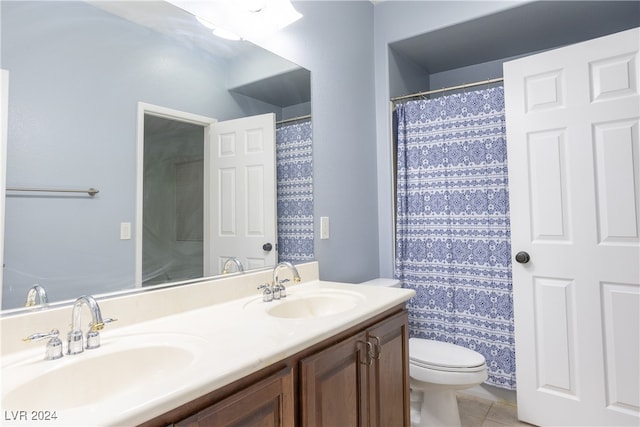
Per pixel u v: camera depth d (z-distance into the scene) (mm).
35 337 866
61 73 1041
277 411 929
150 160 1257
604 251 1774
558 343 1883
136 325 1138
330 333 1096
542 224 1936
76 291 1056
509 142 2039
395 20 2469
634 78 1716
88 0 1107
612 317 1756
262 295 1559
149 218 1246
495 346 2105
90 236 1095
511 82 2037
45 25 1012
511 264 2066
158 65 1289
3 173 929
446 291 2268
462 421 1999
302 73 1912
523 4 2039
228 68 1537
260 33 1679
